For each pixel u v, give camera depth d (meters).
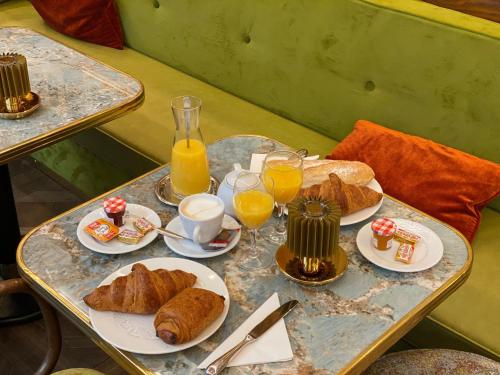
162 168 1.75
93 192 2.68
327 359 1.22
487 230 1.94
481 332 1.64
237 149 1.83
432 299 1.35
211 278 1.38
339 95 2.29
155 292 1.28
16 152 1.78
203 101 2.59
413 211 1.60
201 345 1.25
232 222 1.52
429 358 1.41
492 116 1.96
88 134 2.50
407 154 1.97
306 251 1.33
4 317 2.18
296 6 2.29
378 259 1.44
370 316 1.31
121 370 2.06
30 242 1.49
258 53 2.47
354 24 2.16
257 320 1.29
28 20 3.11
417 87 2.09
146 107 2.54
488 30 1.92
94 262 1.44
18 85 1.87
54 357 1.67
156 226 1.52
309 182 1.67
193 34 2.67
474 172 1.88
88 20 2.90
